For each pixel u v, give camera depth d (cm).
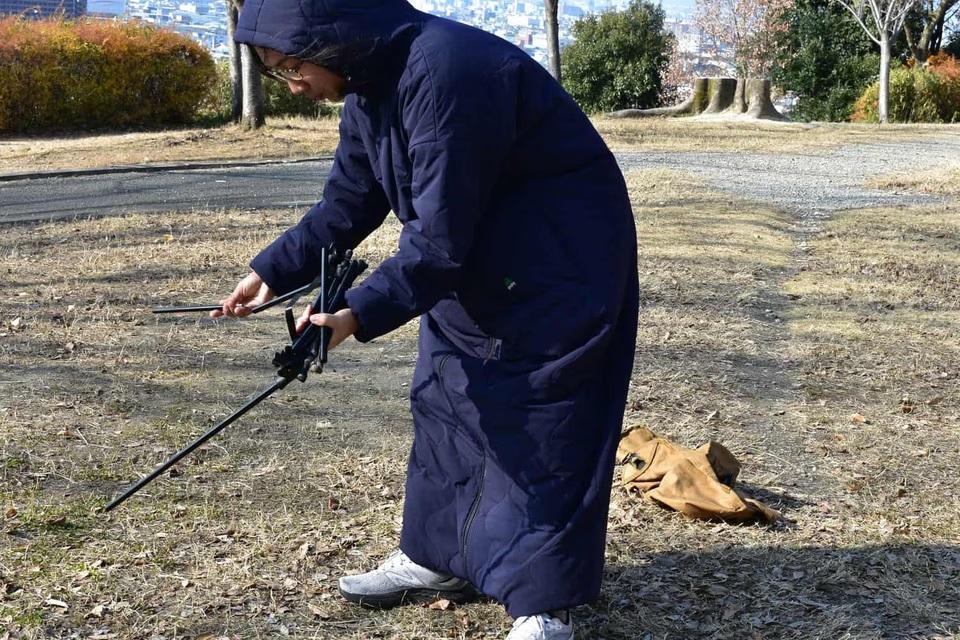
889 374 545
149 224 906
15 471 393
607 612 311
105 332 584
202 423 452
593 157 260
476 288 265
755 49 3806
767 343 599
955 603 317
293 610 307
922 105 2734
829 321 646
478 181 247
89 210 985
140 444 425
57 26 1928
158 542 343
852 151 1653
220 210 984
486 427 268
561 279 257
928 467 423
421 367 285
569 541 262
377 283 248
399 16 247
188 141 1552
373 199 292
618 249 260
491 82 245
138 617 299
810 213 1033
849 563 340
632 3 3300
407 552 296
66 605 303
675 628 303
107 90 1947
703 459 386
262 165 1353
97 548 338
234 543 345
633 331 269
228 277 723
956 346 598
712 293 705
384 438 444
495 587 268
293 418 465
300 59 245
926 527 368
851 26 3103
